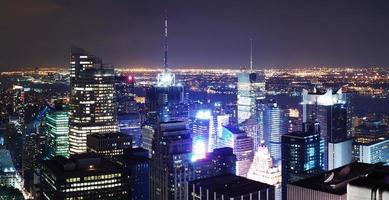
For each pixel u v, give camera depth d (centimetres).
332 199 11912
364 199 5194
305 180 13025
